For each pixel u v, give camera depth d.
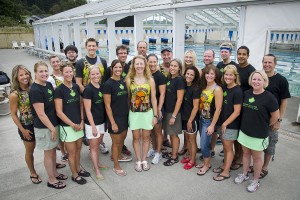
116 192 3.09
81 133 3.19
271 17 5.07
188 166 3.60
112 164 3.76
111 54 10.46
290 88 9.01
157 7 7.39
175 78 3.48
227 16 16.36
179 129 3.63
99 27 23.41
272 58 3.01
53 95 2.97
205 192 3.07
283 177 3.36
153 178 3.39
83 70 3.87
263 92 2.81
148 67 3.40
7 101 6.46
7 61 15.49
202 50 20.30
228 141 3.18
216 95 3.12
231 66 3.03
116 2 12.26
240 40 5.73
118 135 3.35
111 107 3.25
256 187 3.08
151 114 3.50
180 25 7.18
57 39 17.47
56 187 3.16
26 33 27.84
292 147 4.17
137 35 8.92
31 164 3.23
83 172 3.44
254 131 2.87
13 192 3.11
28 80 2.94
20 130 2.96
